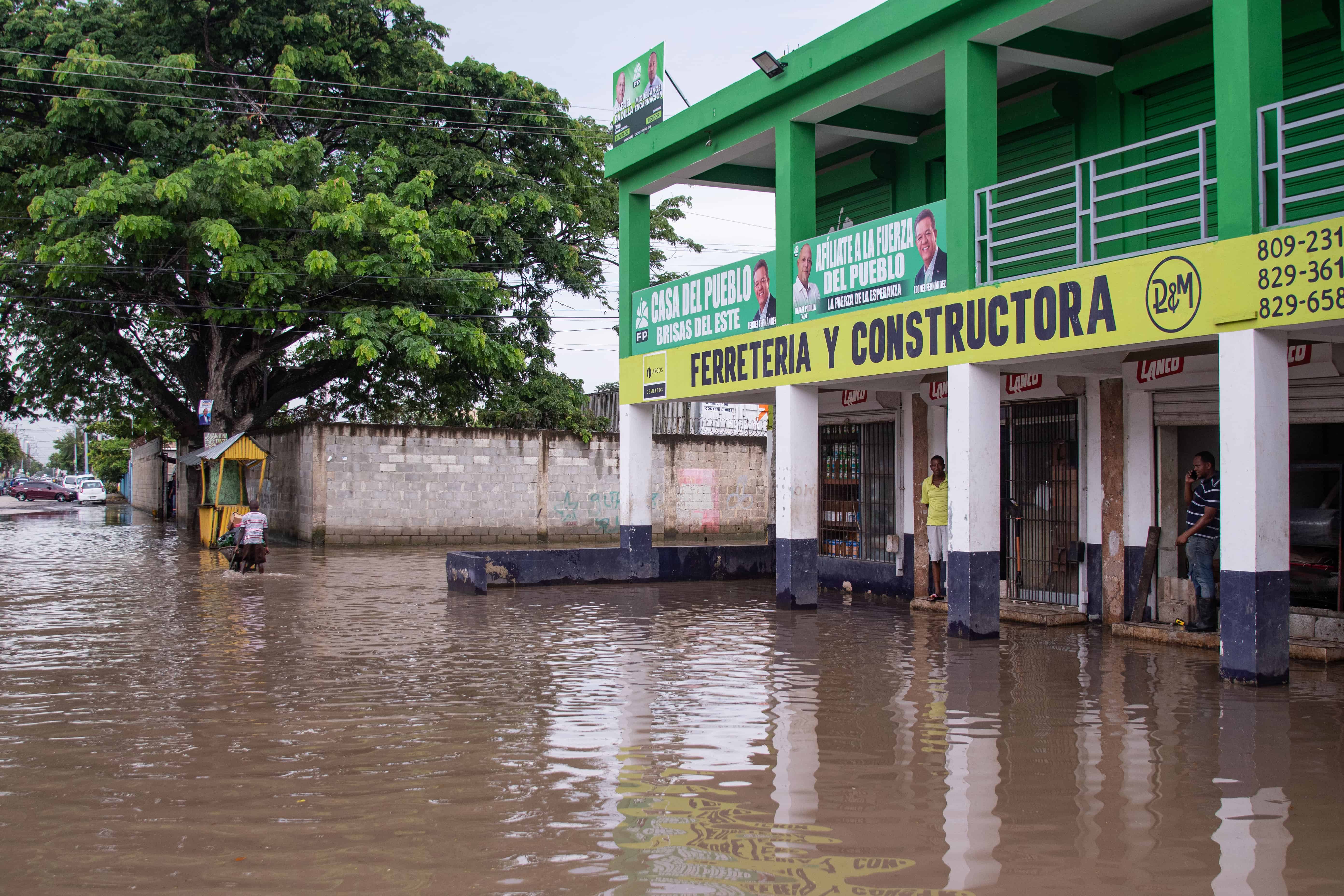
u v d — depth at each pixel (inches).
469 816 202.1
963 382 411.8
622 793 216.1
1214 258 321.7
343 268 929.5
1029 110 490.0
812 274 497.4
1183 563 443.8
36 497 2247.8
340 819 200.8
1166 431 438.9
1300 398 385.4
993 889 165.6
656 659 372.8
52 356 1023.0
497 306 1022.4
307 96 990.4
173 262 921.5
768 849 183.9
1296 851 180.4
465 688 322.3
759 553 692.1
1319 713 282.5
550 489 1125.7
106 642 411.8
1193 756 239.9
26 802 211.6
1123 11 415.2
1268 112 325.7
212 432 1005.8
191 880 171.0
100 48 938.1
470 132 1071.0
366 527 1036.5
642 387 639.8
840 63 462.6
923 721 275.6
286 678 337.7
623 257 656.4
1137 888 165.2
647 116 608.4
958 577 416.2
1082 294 364.5
